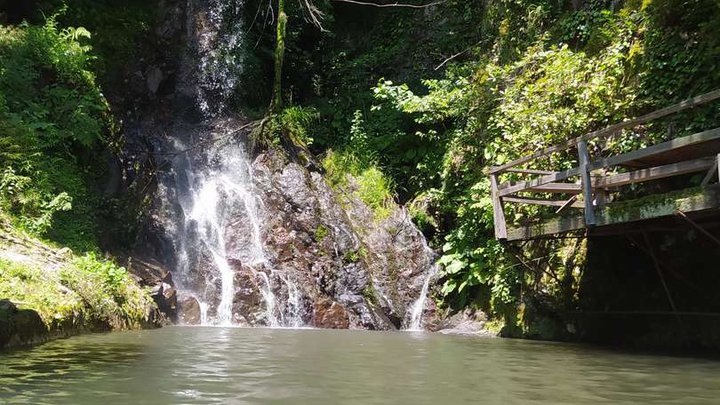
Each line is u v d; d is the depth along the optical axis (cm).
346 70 1841
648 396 448
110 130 1371
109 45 1566
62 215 1121
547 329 988
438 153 1452
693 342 827
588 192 743
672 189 856
